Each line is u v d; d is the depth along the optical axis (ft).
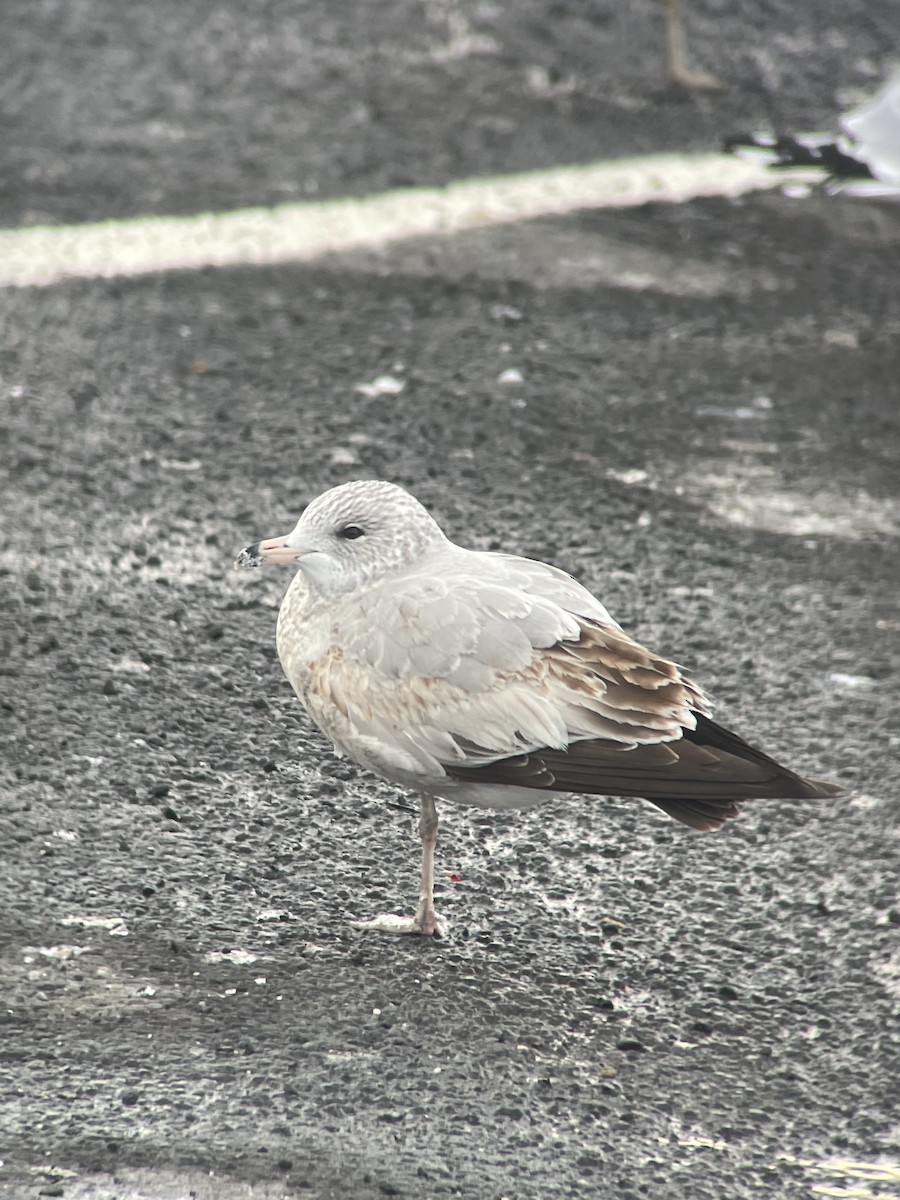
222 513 42.47
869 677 37.45
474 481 45.01
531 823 31.89
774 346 55.01
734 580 41.22
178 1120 23.44
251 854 30.14
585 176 67.97
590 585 40.40
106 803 31.04
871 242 63.87
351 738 27.63
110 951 27.02
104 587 38.68
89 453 45.01
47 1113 23.35
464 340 53.78
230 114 72.59
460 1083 24.80
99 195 63.62
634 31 83.87
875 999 27.68
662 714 26.27
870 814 32.63
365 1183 22.56
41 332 52.11
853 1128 24.82
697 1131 24.47
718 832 31.94
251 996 26.25
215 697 34.94
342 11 84.94
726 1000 27.48
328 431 47.24
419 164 68.28
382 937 28.19
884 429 50.06
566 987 27.40
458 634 26.76
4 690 34.27
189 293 55.88
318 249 60.13
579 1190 22.94
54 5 83.76
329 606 28.04
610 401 50.49
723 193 67.21
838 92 78.02
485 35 82.79
